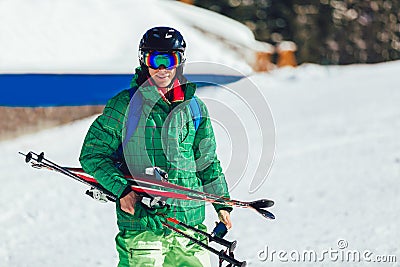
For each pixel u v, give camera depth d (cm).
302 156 1580
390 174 1305
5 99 2275
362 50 6041
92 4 3050
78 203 1219
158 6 3662
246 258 836
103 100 2420
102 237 993
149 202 472
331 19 5894
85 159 479
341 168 1402
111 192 477
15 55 2506
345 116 2270
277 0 5753
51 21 2789
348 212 1030
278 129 2081
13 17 2736
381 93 2845
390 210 1023
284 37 5781
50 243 970
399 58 6338
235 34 3809
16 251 937
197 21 3722
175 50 476
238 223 1008
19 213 1161
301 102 2775
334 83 3419
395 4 6231
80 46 2706
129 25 2995
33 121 2300
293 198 1159
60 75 2380
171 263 501
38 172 1552
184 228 500
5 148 2084
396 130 1880
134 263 489
